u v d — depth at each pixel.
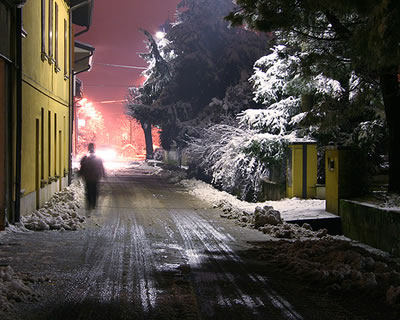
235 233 12.33
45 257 8.61
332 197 14.48
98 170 15.30
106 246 10.03
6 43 11.27
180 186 27.08
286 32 12.21
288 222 13.52
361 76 13.04
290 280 7.67
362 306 6.36
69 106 23.38
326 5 9.43
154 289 6.91
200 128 30.58
